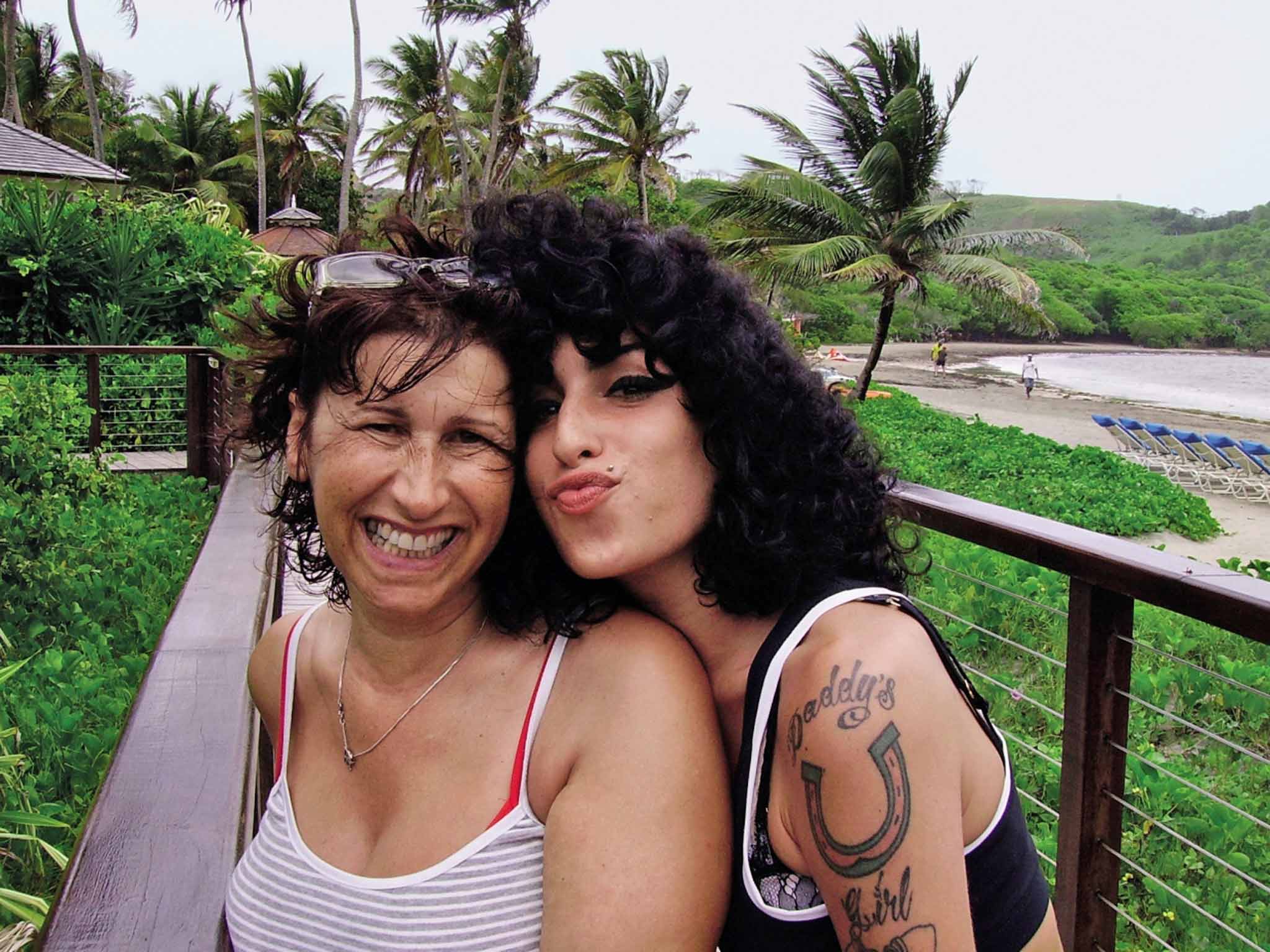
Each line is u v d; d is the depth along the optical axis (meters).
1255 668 3.14
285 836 0.84
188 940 0.64
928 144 16.41
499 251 0.77
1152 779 2.48
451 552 0.77
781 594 0.76
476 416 0.75
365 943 0.78
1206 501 10.81
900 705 0.67
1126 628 1.21
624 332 0.73
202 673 1.02
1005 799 0.77
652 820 0.71
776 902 0.74
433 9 24.16
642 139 26.38
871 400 19.45
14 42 21.88
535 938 0.77
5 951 1.52
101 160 22.62
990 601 3.60
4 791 2.14
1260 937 1.96
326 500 0.77
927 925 0.66
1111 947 1.28
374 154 31.58
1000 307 15.71
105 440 5.78
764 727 0.73
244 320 0.88
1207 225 133.38
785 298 26.45
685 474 0.75
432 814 0.79
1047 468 11.84
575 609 0.79
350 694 0.84
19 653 3.18
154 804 0.79
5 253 6.93
